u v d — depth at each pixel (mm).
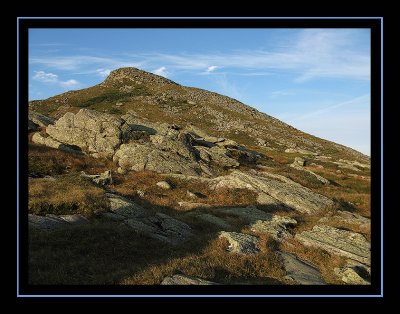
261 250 19688
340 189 44062
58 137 43906
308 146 107688
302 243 22109
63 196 22047
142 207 24547
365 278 17219
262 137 110125
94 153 41812
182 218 23953
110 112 117375
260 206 30688
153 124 62406
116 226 19453
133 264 15906
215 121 119750
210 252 18359
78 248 16438
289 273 17125
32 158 34250
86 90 144750
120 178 33875
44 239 16516
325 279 17094
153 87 146875
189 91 146125
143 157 40188
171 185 34250
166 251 18047
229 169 47562
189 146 49375
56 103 127375
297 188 36969
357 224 26625
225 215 26469
